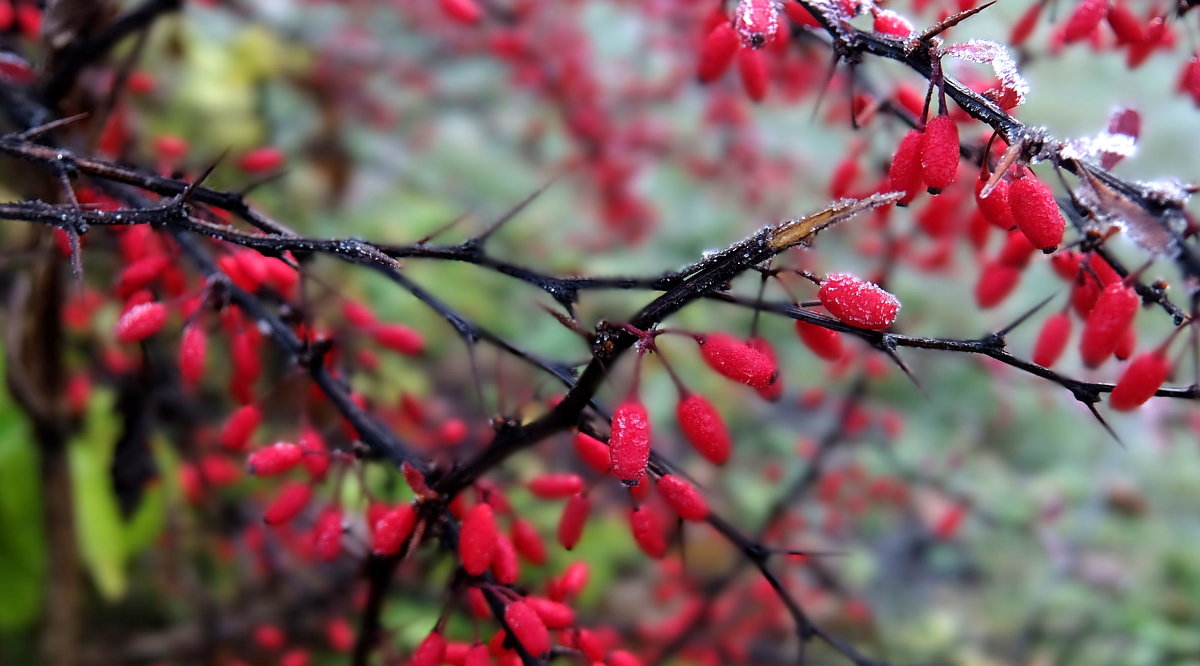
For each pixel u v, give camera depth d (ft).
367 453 6.76
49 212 5.12
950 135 4.95
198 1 14.38
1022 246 6.51
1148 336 17.40
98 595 13.51
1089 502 17.90
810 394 15.37
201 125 15.28
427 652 5.82
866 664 6.64
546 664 5.79
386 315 16.08
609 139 18.37
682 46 18.44
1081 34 6.10
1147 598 16.74
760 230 4.76
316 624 12.04
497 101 20.11
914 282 19.38
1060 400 17.99
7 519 11.43
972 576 17.48
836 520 16.79
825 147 20.97
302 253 6.10
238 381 7.16
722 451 5.33
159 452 11.81
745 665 13.25
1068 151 4.66
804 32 7.30
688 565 15.69
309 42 17.95
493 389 16.72
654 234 19.58
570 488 6.73
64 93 7.86
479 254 5.73
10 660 12.32
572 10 18.06
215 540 13.00
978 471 18.19
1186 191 4.50
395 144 19.03
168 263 7.01
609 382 5.25
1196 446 18.60
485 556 5.49
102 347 12.32
